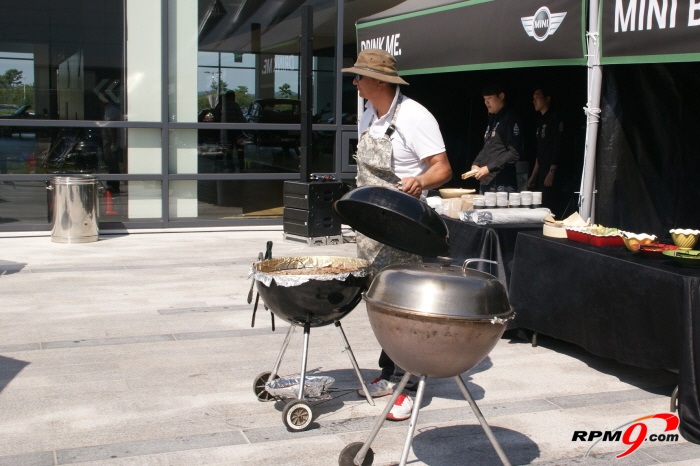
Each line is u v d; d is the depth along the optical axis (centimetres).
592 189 569
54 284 705
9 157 970
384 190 357
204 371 482
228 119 1046
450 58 688
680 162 590
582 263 488
